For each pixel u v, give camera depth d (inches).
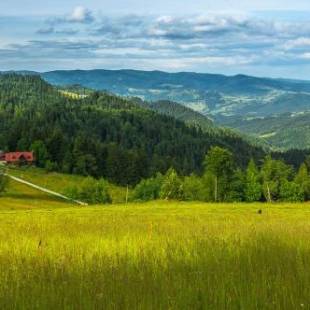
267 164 5482.3
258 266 487.2
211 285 405.7
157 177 6245.1
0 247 711.7
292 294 370.9
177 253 589.3
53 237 868.6
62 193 6756.9
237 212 2377.0
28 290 403.2
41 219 1727.4
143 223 1341.0
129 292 386.3
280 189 5359.3
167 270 485.1
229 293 375.6
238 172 5280.5
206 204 3425.2
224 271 464.8
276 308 346.3
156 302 356.8
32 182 7706.7
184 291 387.2
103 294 382.0
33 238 849.5
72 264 525.3
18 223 1402.6
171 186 5383.9
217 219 1659.7
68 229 1066.1
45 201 5949.8
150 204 3870.6
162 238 791.1
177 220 1585.9
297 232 825.5
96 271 481.7
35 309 354.0
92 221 1487.5
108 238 809.5
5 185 6215.6
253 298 362.0
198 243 674.8
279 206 2942.9
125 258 555.2
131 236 838.5
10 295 386.3
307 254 558.3
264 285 398.9
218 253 580.1
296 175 5531.5
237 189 5201.8
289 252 573.9
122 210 2753.4
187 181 5438.0
